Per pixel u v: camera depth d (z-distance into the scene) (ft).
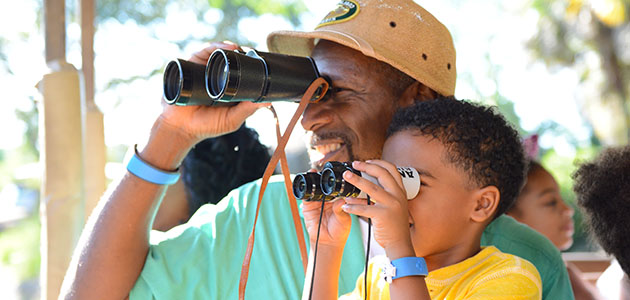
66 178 9.05
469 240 6.52
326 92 7.13
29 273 35.47
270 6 48.83
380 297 6.57
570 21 46.34
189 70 6.57
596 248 8.85
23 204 40.57
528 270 6.26
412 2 7.98
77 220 9.13
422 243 6.39
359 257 7.51
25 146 43.91
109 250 7.03
